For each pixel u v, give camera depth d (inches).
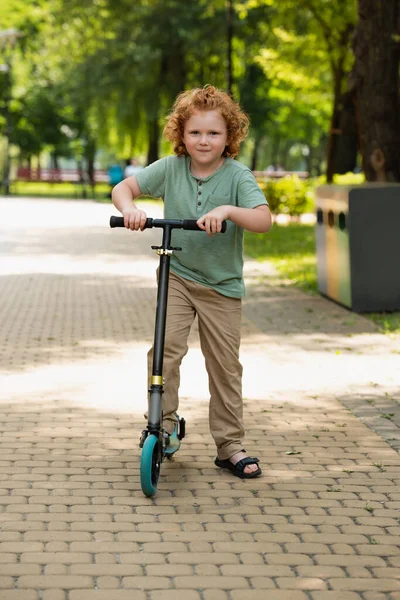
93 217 1295.5
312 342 417.1
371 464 241.3
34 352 387.2
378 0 671.8
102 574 170.9
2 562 175.2
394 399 312.8
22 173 2477.9
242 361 374.0
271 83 1830.7
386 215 489.7
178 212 221.5
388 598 164.4
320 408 299.7
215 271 221.0
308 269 693.9
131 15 1702.8
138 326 456.4
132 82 1733.5
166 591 164.7
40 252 813.9
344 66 1140.5
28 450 247.8
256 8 1536.7
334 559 180.1
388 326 452.4
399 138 682.8
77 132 2265.0
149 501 210.2
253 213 211.6
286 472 233.0
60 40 1777.8
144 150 2001.7
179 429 233.0
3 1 2026.3
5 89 2053.4
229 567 175.0
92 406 297.4
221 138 214.8
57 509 204.1
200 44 1614.2
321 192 544.7
